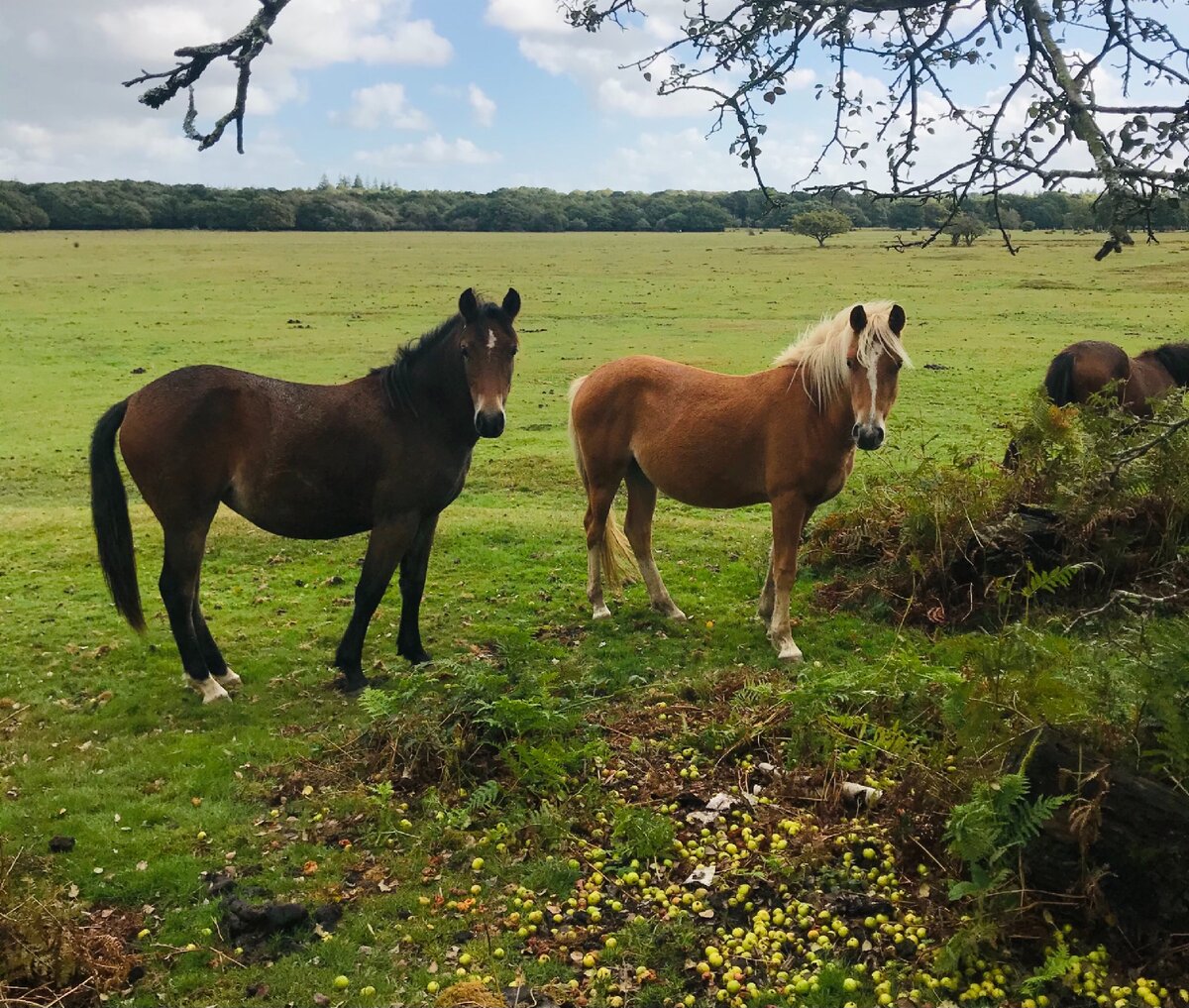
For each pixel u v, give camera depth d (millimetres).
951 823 3887
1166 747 3676
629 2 3100
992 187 2797
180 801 5191
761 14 2949
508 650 6172
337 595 8852
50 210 100562
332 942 4016
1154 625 4320
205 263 59844
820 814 4723
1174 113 2531
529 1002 3613
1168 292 36844
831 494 6922
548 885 4344
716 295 41250
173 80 2500
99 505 6215
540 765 4973
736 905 4160
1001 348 25266
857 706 5453
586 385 7812
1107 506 7078
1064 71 2693
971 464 8430
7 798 5281
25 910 3844
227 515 11305
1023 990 3533
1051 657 4141
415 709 5590
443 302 39469
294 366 25141
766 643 7305
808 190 3158
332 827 4895
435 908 4234
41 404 20906
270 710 6355
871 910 4039
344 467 6344
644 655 7117
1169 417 7113
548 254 70125
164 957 3977
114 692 6676
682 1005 3615
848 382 6234
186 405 6059
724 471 7125
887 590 7742
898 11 3240
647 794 5008
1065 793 3777
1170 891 3582
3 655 7328
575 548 10195
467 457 6656
